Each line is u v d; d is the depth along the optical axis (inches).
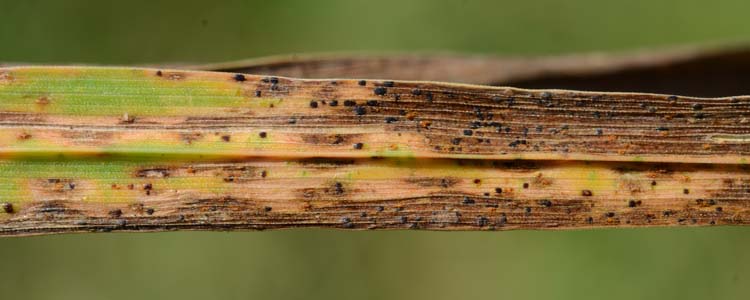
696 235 5.2
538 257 5.3
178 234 5.4
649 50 3.7
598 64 3.7
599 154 3.1
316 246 5.3
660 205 3.1
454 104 3.1
